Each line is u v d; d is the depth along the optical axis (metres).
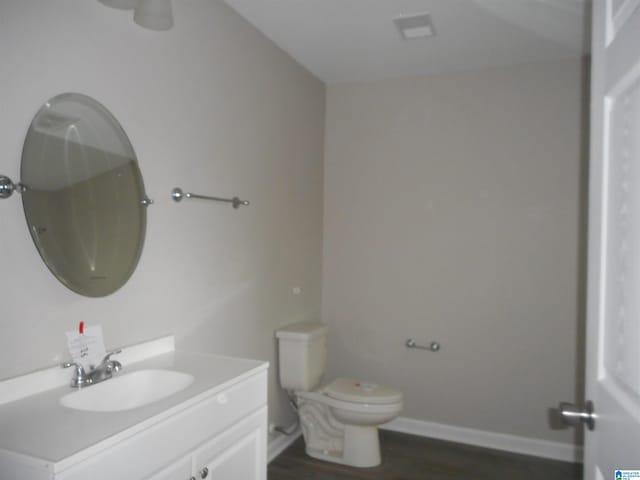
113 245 1.67
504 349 3.01
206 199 2.17
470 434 3.06
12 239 1.35
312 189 3.29
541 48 2.74
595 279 0.91
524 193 2.97
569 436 2.86
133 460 1.13
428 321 3.19
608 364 0.84
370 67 3.11
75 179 1.53
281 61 2.84
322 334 2.94
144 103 1.82
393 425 3.26
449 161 3.14
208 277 2.20
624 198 0.77
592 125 0.95
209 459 1.41
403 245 3.26
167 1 1.55
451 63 3.01
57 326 1.48
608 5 0.88
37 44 1.42
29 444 1.02
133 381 1.59
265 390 1.72
